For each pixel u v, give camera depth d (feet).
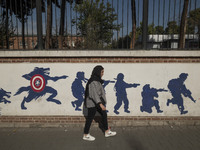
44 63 12.58
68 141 10.51
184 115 12.91
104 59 12.51
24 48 13.60
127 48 12.73
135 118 12.91
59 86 12.75
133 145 9.96
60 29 13.21
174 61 12.51
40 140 10.67
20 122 12.98
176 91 12.73
